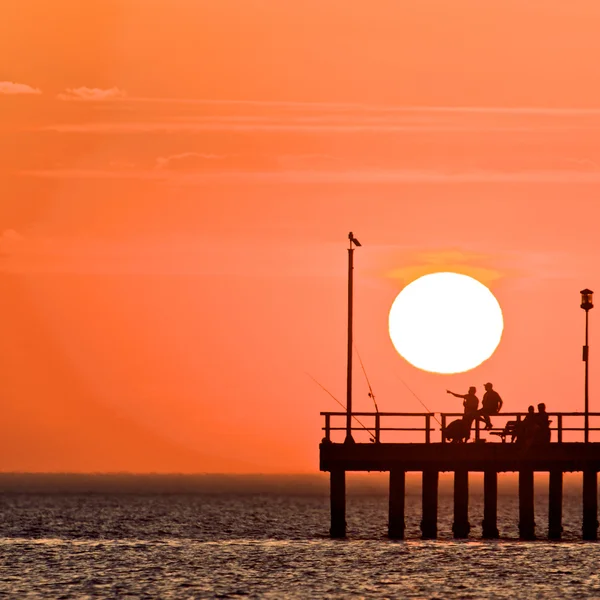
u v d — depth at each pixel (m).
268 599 164.75
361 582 178.00
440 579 180.25
